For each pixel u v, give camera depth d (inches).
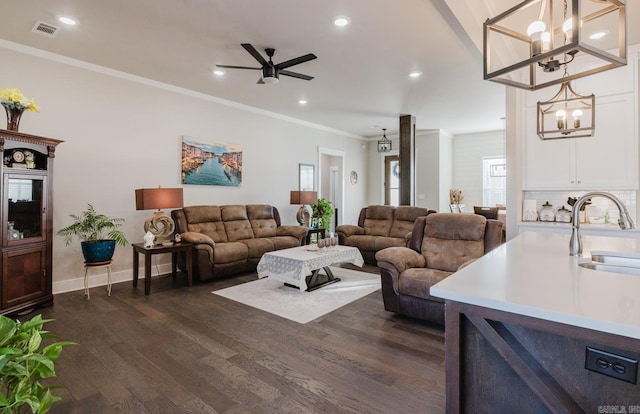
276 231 234.8
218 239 204.4
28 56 149.3
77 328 116.6
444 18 123.3
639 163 145.2
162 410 72.9
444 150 340.5
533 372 40.9
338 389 80.7
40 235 136.9
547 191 173.9
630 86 146.5
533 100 168.4
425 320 122.1
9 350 37.3
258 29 131.6
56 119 157.5
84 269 166.9
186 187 211.9
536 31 66.1
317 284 168.7
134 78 183.5
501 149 330.6
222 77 185.8
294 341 107.0
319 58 158.9
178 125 205.2
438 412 72.0
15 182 129.6
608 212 155.7
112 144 176.6
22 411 68.0
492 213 227.9
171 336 110.3
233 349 101.2
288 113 268.5
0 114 142.2
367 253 225.6
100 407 73.9
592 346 38.3
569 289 47.1
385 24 127.6
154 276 193.2
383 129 331.0
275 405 74.6
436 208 331.3
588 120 154.6
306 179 298.7
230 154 235.1
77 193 164.6
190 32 134.4
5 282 123.9
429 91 209.3
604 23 125.3
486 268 60.8
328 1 112.7
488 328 43.8
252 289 165.0
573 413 38.9
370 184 381.7
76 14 121.6
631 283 50.1
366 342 106.3
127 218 183.0
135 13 120.6
